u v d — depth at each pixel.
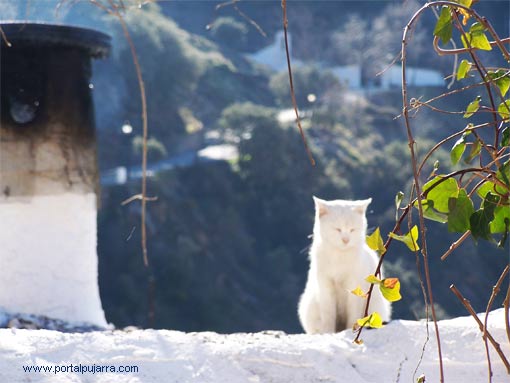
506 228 3.69
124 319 40.00
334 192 44.84
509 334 3.63
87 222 7.48
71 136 7.38
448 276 22.45
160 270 42.66
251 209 48.81
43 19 8.42
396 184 41.75
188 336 4.77
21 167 7.14
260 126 51.81
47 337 4.41
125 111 52.62
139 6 5.14
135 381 4.15
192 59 58.72
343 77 60.81
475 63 3.64
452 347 4.54
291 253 46.50
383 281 3.55
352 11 64.75
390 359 4.48
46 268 7.16
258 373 4.32
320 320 6.90
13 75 7.18
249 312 42.12
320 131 53.44
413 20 3.41
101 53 7.73
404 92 3.34
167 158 53.84
